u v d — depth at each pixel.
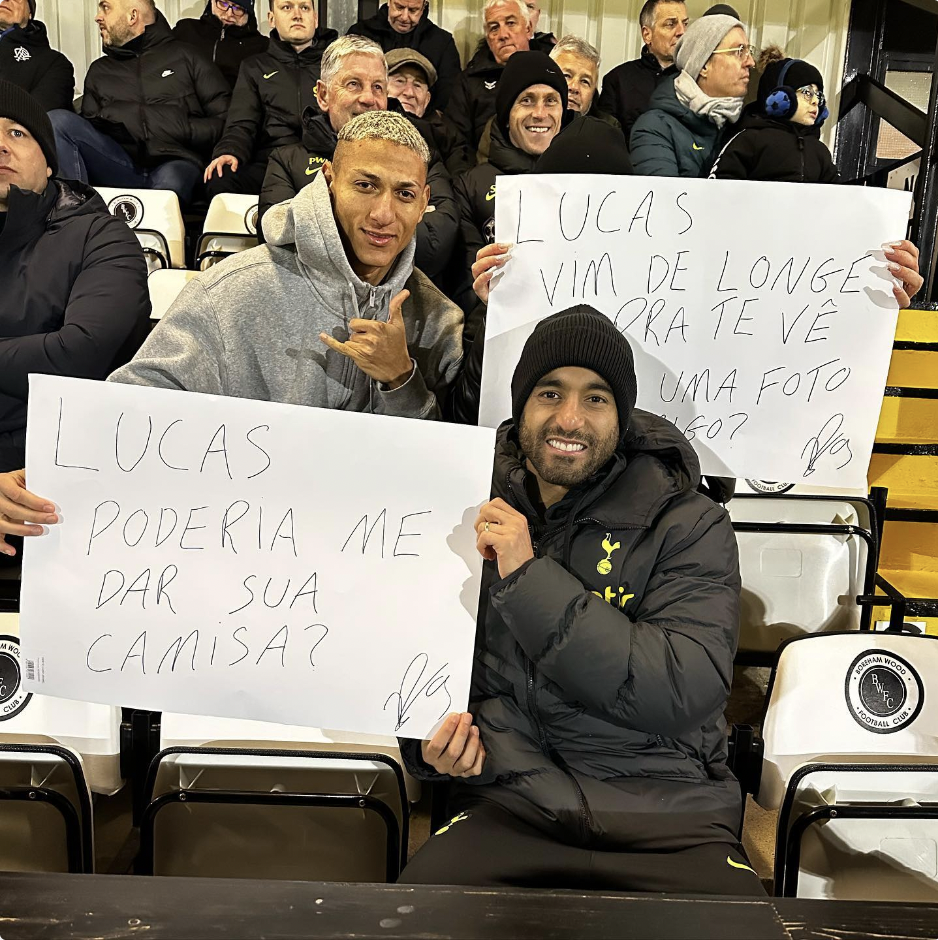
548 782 1.34
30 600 1.28
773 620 2.13
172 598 1.28
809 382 1.58
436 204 2.61
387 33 4.11
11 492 1.26
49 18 4.48
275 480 1.26
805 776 1.43
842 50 4.62
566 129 1.89
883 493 2.16
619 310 1.59
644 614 1.35
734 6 4.57
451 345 1.86
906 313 2.86
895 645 1.51
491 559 1.33
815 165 2.91
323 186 1.67
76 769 1.35
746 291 1.56
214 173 3.68
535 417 1.38
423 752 1.31
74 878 0.87
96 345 1.94
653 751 1.36
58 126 3.72
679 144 3.07
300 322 1.70
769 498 2.19
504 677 1.40
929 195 3.37
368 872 1.41
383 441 1.25
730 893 1.18
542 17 4.61
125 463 1.26
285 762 1.40
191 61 4.00
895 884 1.43
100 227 2.06
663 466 1.45
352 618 1.27
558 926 0.83
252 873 1.41
